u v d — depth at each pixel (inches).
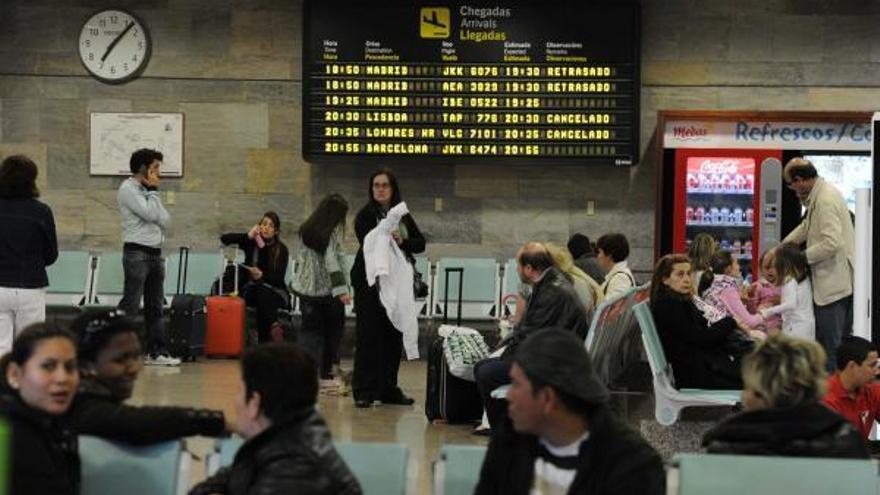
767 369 184.4
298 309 578.6
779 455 181.5
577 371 154.4
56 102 591.8
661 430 350.3
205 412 176.7
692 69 587.8
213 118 593.9
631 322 377.4
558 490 157.8
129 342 182.5
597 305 359.6
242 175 595.2
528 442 160.1
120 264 579.2
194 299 537.0
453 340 393.7
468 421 389.4
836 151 577.0
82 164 593.3
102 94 591.8
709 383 321.1
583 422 156.3
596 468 153.9
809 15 587.5
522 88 568.4
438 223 594.2
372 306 420.2
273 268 553.0
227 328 538.9
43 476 164.1
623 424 158.4
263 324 548.4
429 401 391.5
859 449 182.2
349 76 569.9
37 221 358.9
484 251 593.3
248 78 593.9
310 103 571.5
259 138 594.6
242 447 156.8
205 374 485.4
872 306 334.3
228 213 595.8
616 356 381.1
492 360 351.9
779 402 183.9
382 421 391.9
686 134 580.7
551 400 153.6
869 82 586.9
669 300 325.1
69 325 183.3
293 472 152.3
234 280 555.2
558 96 567.8
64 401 166.6
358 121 571.2
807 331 402.0
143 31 590.6
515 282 571.2
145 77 592.4
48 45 591.2
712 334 320.5
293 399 156.0
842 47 586.9
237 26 593.0
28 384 165.2
